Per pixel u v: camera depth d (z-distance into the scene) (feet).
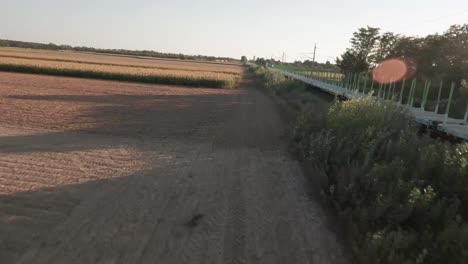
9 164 27.22
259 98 97.81
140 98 78.02
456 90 66.85
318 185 25.12
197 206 21.63
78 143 35.12
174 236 17.95
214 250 16.88
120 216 19.79
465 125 33.27
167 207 21.26
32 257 15.61
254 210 21.52
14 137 35.65
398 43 110.63
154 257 16.05
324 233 19.06
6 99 61.41
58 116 48.91
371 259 14.88
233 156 33.76
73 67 139.64
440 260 14.21
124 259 15.78
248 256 16.56
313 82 109.50
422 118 37.19
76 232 17.87
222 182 26.14
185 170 28.53
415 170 20.57
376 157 24.57
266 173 28.84
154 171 27.84
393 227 16.80
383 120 30.78
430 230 16.28
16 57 188.44
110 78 128.77
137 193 23.17
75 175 25.84
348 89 79.10
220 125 50.08
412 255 14.38
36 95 70.03
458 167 19.07
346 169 23.54
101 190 23.36
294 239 18.30
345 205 20.57
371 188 19.93
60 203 21.03
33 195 21.90
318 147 28.68
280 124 54.08
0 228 17.81
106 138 38.09
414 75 91.45
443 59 84.64
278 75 143.43
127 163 29.50
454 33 85.71
